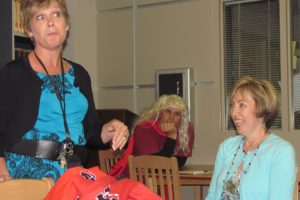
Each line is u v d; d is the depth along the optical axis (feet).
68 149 6.49
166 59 16.81
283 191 7.48
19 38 14.48
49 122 6.49
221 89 15.97
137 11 17.40
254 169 7.75
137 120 13.12
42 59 6.66
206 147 16.07
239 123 8.11
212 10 16.02
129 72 17.56
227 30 16.08
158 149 12.21
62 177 4.63
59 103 6.56
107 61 17.98
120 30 17.74
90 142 7.23
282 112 15.05
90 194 4.48
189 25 16.40
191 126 13.48
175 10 16.65
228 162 8.18
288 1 15.08
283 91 15.07
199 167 14.53
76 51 17.31
